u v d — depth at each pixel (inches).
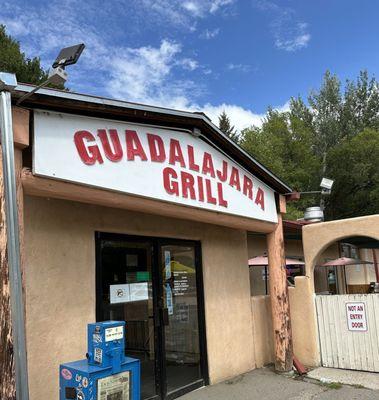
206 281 276.7
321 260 504.7
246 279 316.5
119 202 182.2
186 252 269.0
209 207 230.5
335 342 304.5
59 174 158.6
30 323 178.5
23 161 156.6
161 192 199.8
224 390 255.0
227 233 303.1
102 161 175.0
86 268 205.2
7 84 123.4
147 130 199.0
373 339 290.8
